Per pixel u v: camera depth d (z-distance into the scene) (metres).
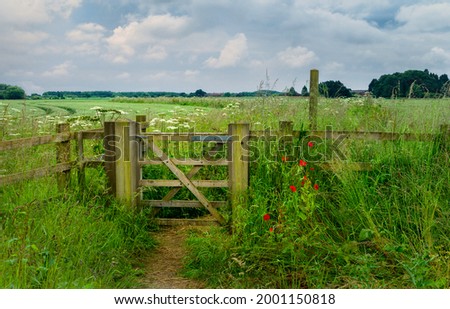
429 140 6.70
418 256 4.71
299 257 5.26
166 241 6.75
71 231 5.37
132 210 7.04
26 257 4.39
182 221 7.21
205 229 7.11
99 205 6.66
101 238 5.82
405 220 5.64
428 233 5.12
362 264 4.93
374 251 5.36
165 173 8.20
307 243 5.25
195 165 7.16
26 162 7.68
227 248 5.75
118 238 5.97
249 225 5.93
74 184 7.25
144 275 5.52
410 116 7.70
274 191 6.54
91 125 10.68
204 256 5.69
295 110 9.13
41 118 11.17
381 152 6.80
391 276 4.87
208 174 8.26
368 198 6.01
